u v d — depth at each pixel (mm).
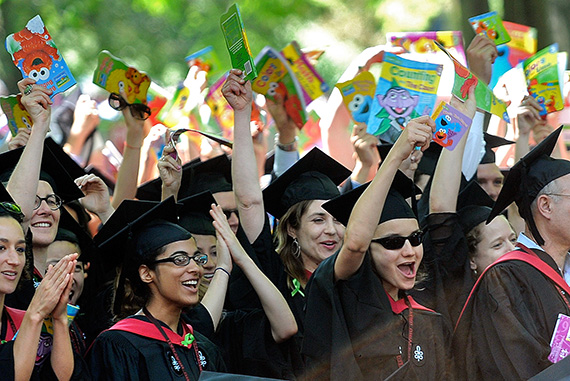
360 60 15859
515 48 16359
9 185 10797
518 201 11422
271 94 15430
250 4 38625
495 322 10734
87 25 38375
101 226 13297
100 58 14305
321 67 40281
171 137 12977
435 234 12438
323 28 40094
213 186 13922
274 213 13172
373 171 16672
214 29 39438
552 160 11258
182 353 10547
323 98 18797
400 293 11422
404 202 11219
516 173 11344
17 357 9258
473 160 14773
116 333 10438
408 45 15641
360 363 10805
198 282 10750
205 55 16781
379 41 39750
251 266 11641
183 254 10656
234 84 12297
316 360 10859
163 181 12883
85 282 12547
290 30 40250
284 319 11539
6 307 10109
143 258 10680
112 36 38750
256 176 12375
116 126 21922
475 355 10992
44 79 11289
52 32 37469
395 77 13445
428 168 14562
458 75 12188
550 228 11148
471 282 12344
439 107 11094
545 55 15242
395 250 11023
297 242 12586
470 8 22766
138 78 14617
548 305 10750
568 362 8117
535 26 23062
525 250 11180
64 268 9586
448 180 12531
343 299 10898
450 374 11289
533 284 10852
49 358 9859
